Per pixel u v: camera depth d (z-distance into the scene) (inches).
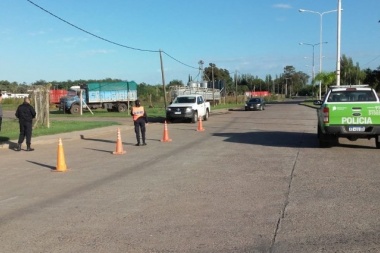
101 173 426.3
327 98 581.3
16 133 828.0
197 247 215.0
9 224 260.1
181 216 268.8
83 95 1797.5
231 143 657.6
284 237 226.7
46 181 391.2
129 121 1234.6
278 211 275.0
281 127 962.1
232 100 3253.0
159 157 526.3
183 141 705.6
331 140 573.9
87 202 309.9
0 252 213.6
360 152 531.2
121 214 276.4
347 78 3846.0
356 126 535.5
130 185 365.1
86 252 211.6
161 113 1626.5
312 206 285.0
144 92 3016.7
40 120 956.0
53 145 690.2
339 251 205.6
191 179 383.9
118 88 1872.5
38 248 218.4
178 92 2151.8
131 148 626.2
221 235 231.8
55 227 252.7
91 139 780.0
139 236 233.1
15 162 513.3
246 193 325.4
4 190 356.5
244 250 209.6
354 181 359.9
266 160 482.6
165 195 325.1
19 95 2672.2
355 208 277.7
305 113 1626.5
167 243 221.6
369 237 223.6
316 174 393.7
